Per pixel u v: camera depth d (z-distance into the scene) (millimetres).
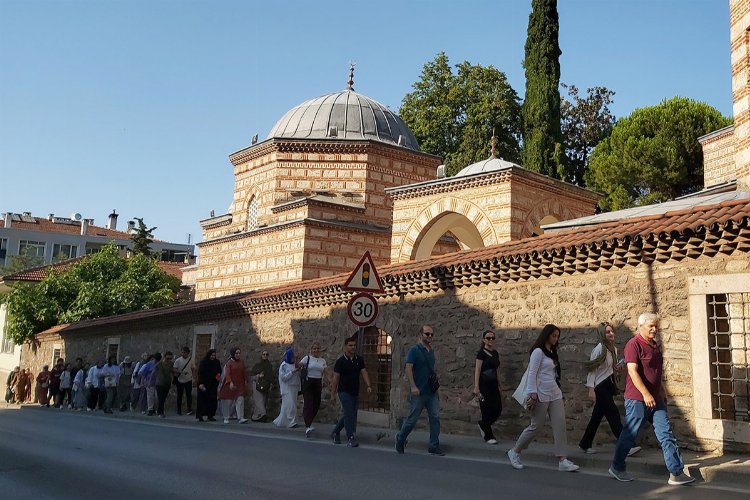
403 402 14086
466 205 22219
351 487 7219
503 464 9211
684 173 33688
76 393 25141
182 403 21844
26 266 61000
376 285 12234
